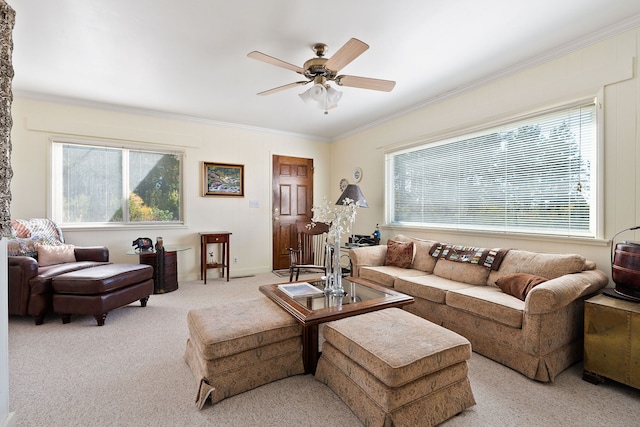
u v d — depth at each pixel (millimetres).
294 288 2434
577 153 2475
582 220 2459
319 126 4898
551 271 2307
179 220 4441
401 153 4238
